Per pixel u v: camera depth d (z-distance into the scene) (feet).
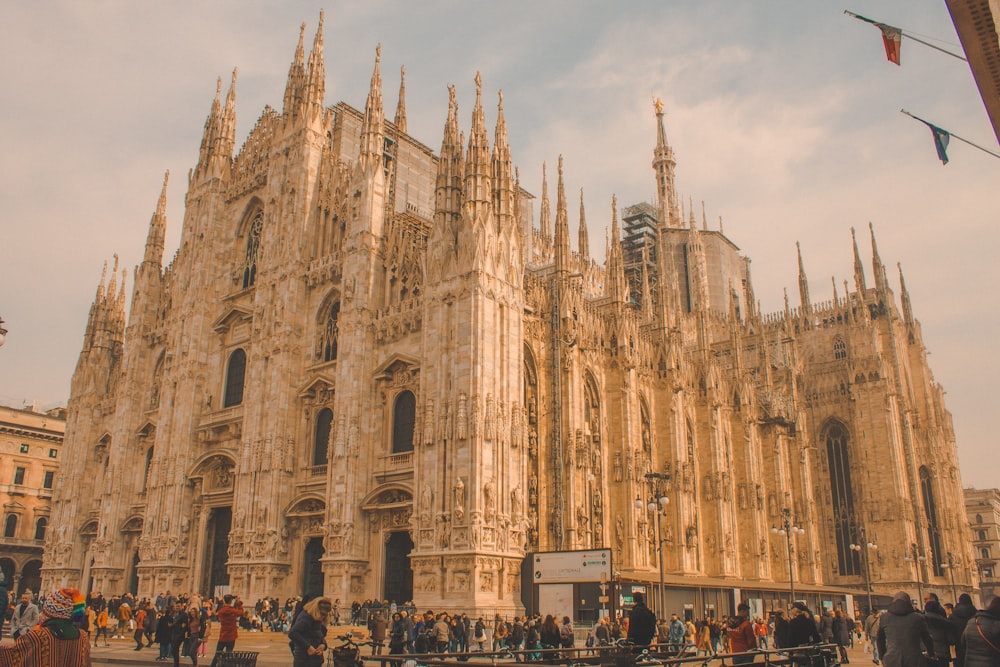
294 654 50.16
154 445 228.84
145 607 156.56
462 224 169.48
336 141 227.40
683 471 220.43
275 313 202.69
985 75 58.59
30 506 325.21
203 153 249.96
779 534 258.78
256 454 193.16
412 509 163.73
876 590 273.13
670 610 173.27
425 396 164.96
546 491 181.78
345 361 182.29
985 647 44.96
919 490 284.20
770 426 269.85
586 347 201.16
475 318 159.94
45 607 33.35
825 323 316.40
